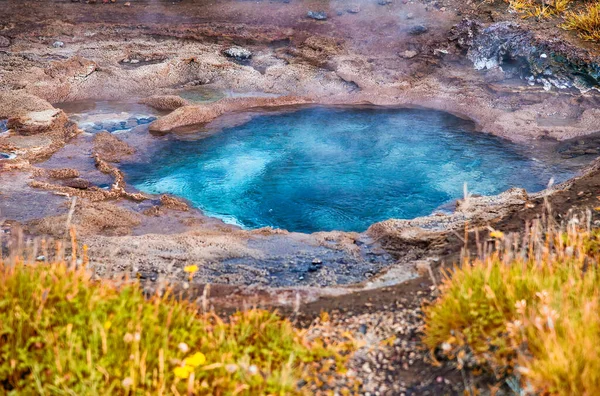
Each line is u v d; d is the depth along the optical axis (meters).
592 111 11.50
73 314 3.73
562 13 13.52
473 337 3.77
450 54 13.61
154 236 7.54
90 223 7.94
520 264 4.12
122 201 8.96
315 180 9.65
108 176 9.82
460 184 9.40
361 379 3.80
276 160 10.40
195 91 13.33
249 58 14.20
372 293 5.03
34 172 9.60
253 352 3.84
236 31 14.80
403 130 11.58
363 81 13.27
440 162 10.19
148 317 3.73
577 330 3.42
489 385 3.56
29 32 14.54
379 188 9.33
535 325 3.54
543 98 12.16
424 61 13.62
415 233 7.26
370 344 4.14
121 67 13.75
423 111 12.52
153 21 15.11
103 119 12.05
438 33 14.06
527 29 13.12
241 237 7.67
